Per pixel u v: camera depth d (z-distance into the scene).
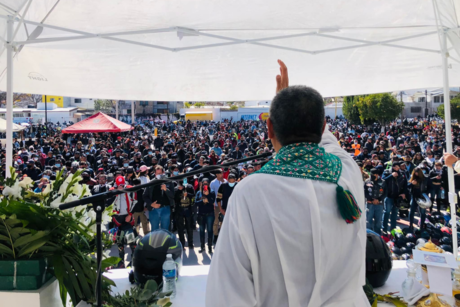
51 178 8.73
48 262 2.06
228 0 3.40
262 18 3.74
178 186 7.25
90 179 8.12
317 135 1.09
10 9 3.29
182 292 2.37
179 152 15.72
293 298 0.92
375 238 2.45
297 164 1.03
